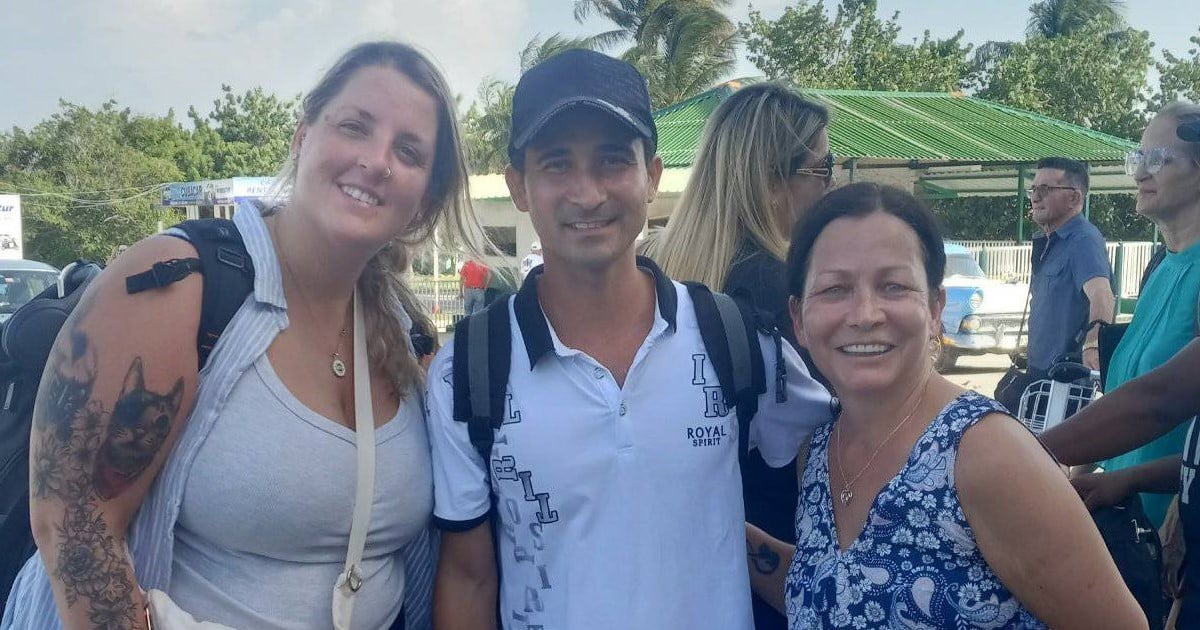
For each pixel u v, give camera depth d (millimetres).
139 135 50500
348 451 1826
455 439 1935
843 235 1817
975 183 23250
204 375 1720
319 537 1803
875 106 19500
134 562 1738
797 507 2039
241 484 1707
